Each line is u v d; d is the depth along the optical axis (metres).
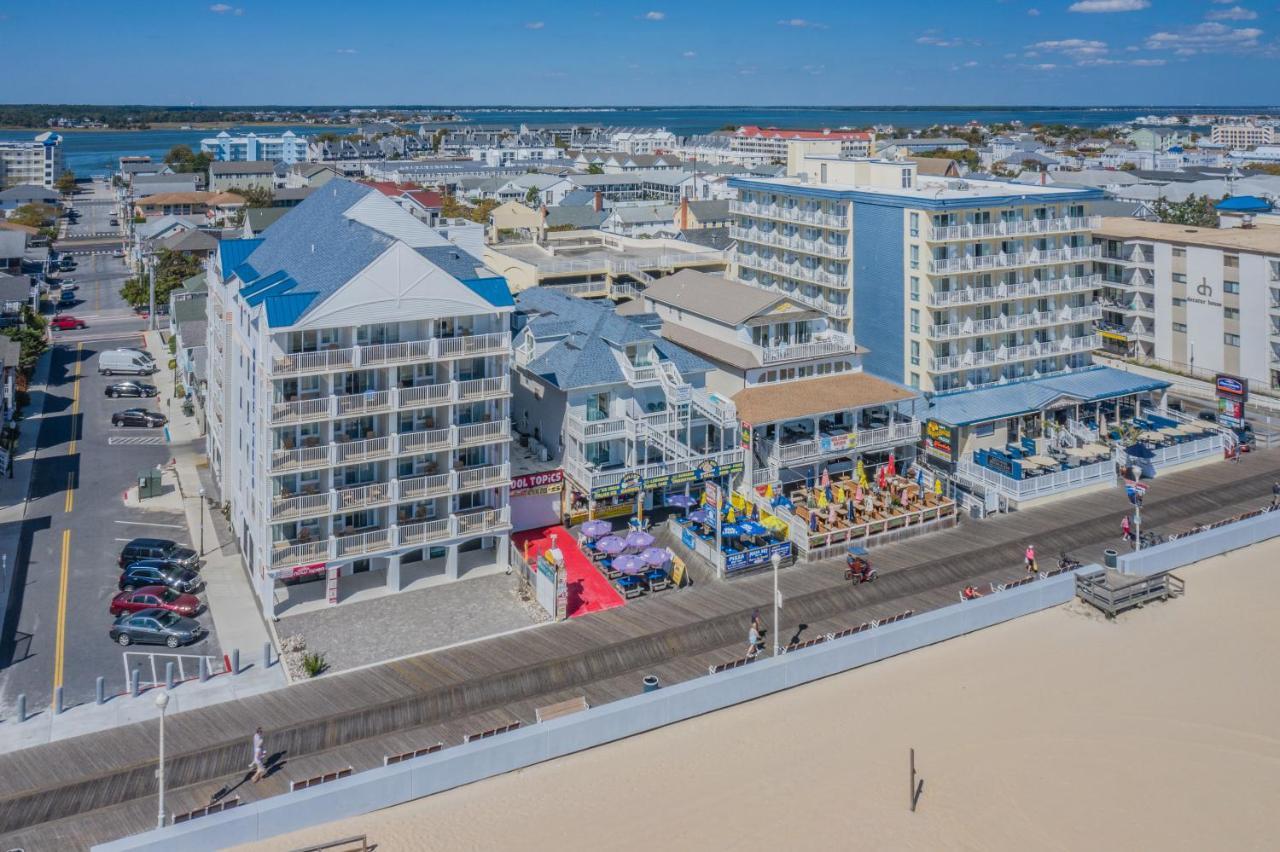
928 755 46.66
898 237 87.44
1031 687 52.59
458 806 43.38
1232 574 65.94
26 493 75.81
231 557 65.75
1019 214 89.06
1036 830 41.59
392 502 59.03
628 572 58.84
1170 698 51.44
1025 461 77.94
